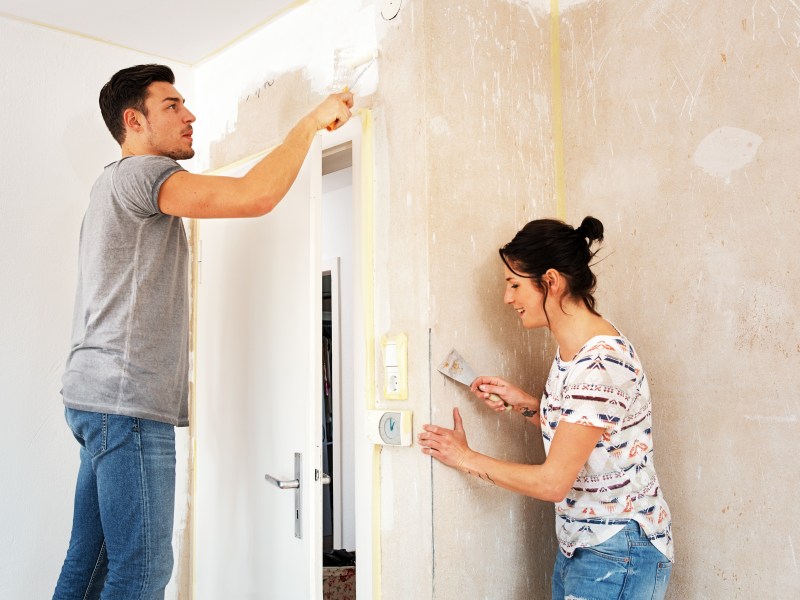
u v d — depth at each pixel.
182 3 2.29
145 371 1.78
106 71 2.58
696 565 1.82
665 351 1.91
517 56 2.11
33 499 2.36
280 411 2.11
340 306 4.50
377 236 1.92
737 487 1.75
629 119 2.02
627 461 1.52
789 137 1.70
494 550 1.88
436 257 1.80
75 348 1.84
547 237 1.60
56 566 2.39
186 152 2.00
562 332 1.60
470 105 1.93
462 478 1.81
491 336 1.93
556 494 1.45
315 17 2.23
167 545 1.79
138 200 1.75
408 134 1.85
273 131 2.38
